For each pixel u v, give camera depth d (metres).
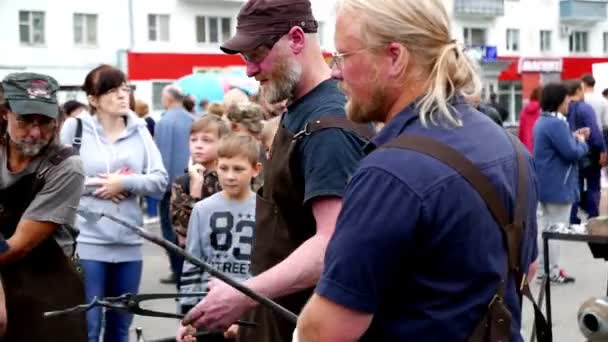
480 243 2.03
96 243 5.14
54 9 28.42
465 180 2.02
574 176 8.34
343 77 2.16
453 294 2.02
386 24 2.08
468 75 2.14
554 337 6.52
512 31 38.84
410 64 2.11
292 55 3.04
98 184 5.18
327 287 2.01
